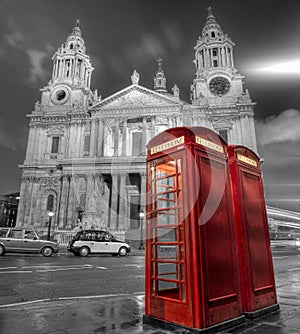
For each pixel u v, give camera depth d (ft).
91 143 161.99
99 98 224.53
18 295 24.91
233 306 15.16
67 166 173.27
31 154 198.29
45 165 193.26
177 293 16.85
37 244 68.18
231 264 15.87
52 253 70.13
